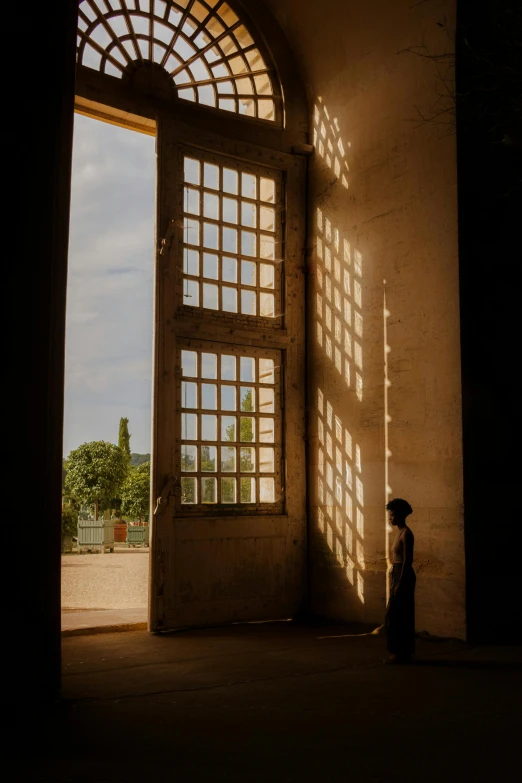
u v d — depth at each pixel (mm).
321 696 5461
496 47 7250
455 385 7863
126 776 3791
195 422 8859
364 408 9008
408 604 6672
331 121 9883
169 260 8797
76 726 4711
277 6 10297
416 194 8523
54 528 5648
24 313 5590
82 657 6930
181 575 8516
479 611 7633
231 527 8992
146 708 5145
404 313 8555
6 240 5570
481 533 7750
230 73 9797
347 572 9109
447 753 4156
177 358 8789
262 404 9695
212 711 5051
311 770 3875
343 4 9422
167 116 8977
